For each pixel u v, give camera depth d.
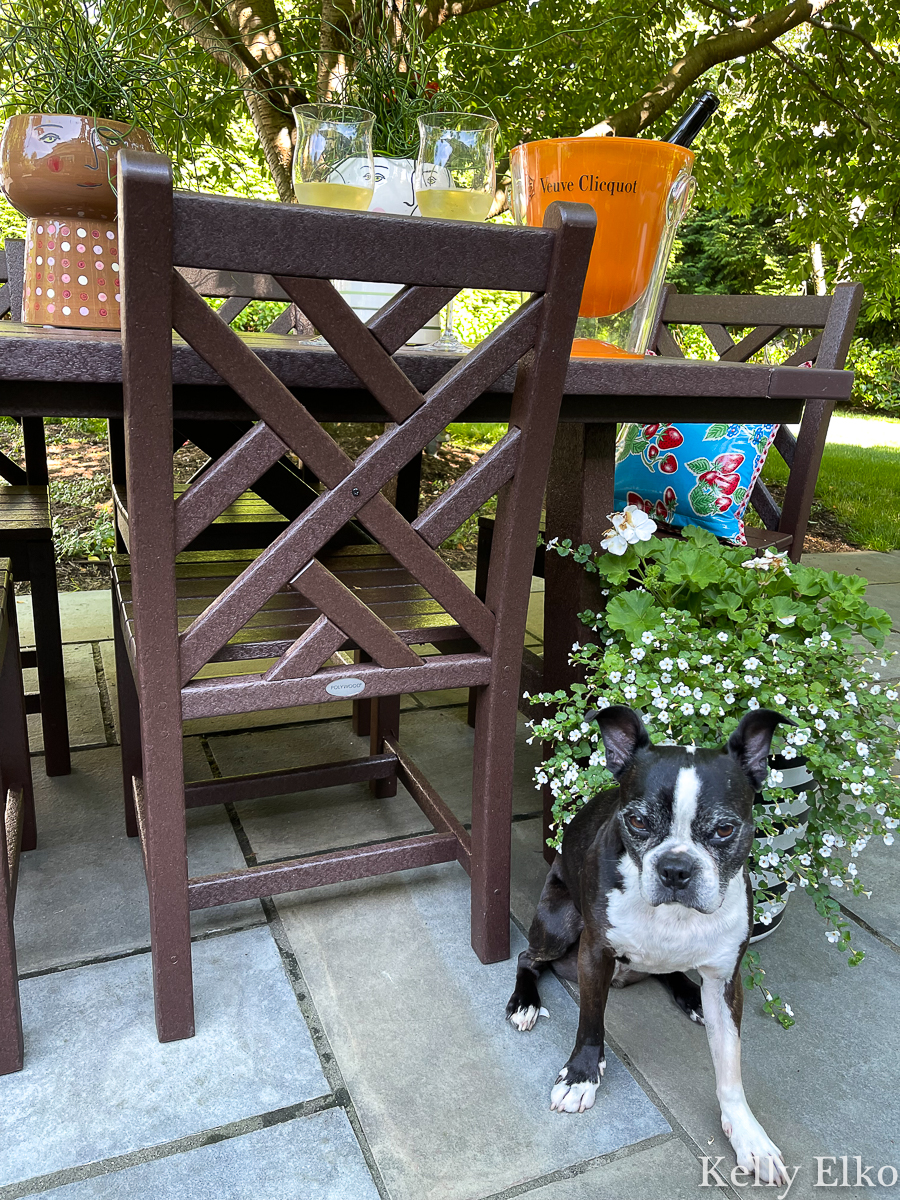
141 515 1.20
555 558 1.88
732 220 14.59
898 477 7.61
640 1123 1.34
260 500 2.59
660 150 1.64
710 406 1.67
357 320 1.22
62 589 3.86
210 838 2.12
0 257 2.61
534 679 2.07
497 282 1.25
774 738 1.50
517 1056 1.47
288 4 4.67
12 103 1.61
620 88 5.15
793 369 1.61
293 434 1.25
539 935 1.58
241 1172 1.24
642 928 1.27
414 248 1.18
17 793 1.88
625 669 1.59
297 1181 1.23
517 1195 1.21
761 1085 1.43
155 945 1.42
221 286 2.59
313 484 2.94
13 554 2.18
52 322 1.57
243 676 1.38
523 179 1.78
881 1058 1.50
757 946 1.78
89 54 1.57
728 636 1.58
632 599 1.67
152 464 1.17
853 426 11.96
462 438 7.10
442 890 1.94
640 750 1.28
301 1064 1.43
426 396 1.31
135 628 1.30
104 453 5.75
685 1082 1.43
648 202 1.69
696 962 1.29
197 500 1.23
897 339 13.93
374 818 2.24
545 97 4.98
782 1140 1.33
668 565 1.69
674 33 5.67
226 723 2.76
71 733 2.62
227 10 3.70
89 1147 1.27
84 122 1.47
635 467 2.45
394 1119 1.33
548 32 4.79
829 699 1.61
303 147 1.64
